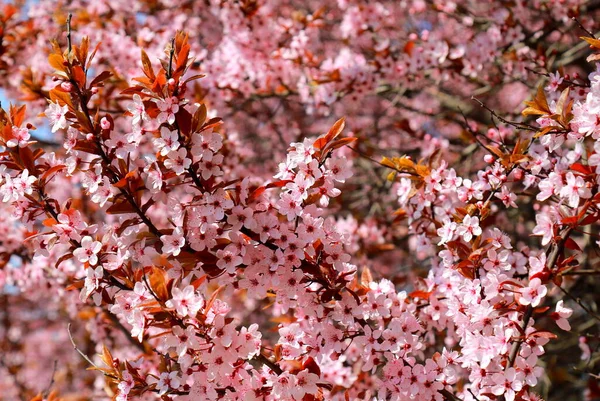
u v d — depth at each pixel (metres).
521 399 3.35
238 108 6.84
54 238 3.34
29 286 6.13
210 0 7.29
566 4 6.06
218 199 3.21
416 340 3.52
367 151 6.90
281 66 6.45
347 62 6.08
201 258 3.26
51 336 10.56
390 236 6.47
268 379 3.28
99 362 6.14
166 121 3.19
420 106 8.59
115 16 7.04
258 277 3.32
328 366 4.46
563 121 3.36
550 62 5.64
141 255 3.32
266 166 7.49
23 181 3.26
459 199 4.03
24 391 9.09
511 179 4.02
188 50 3.25
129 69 6.11
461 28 7.55
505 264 3.50
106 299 3.37
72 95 3.39
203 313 3.21
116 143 3.27
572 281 6.45
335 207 7.15
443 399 3.61
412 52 5.97
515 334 3.29
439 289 3.90
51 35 6.75
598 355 5.62
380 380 3.51
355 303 3.49
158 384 3.26
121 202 3.27
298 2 8.88
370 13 6.62
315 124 8.80
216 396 3.25
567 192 3.21
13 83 6.57
